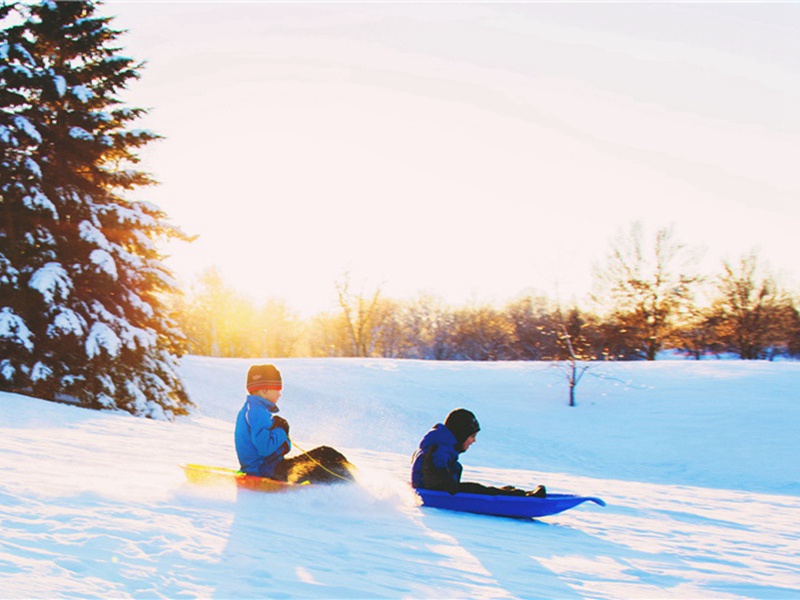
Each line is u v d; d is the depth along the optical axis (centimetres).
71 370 1989
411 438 2834
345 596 362
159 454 988
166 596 324
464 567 480
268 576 383
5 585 304
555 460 2531
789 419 2828
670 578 522
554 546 607
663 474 2358
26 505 484
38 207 1894
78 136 1972
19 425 1215
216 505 591
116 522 458
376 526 600
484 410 3203
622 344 5409
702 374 3538
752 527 877
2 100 1975
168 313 2305
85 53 2162
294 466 688
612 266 5428
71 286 1942
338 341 7456
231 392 3297
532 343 6309
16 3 2059
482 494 753
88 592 312
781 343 5381
